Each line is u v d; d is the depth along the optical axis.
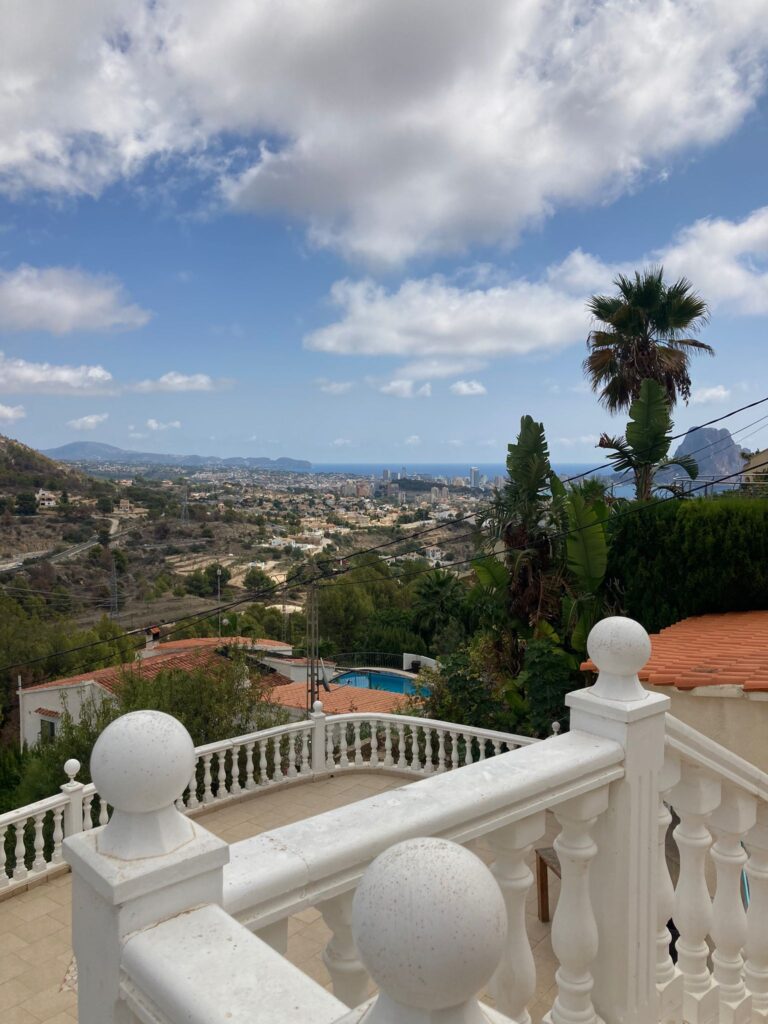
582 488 12.90
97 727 12.09
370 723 9.04
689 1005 2.08
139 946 0.89
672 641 8.59
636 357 14.62
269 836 1.20
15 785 14.06
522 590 12.45
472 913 0.64
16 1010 4.51
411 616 32.06
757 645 7.56
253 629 35.56
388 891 0.66
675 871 4.38
